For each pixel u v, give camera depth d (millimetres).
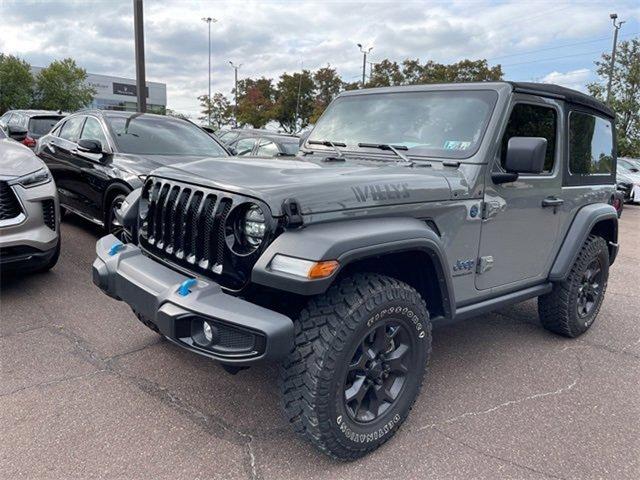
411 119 3316
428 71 33375
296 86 41250
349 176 2492
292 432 2672
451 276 2781
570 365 3680
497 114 3000
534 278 3586
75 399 2867
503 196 3092
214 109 47625
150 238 2871
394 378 2629
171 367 3279
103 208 5738
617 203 4410
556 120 3494
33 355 3355
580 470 2494
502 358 3746
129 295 2576
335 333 2221
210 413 2809
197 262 2473
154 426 2662
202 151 6391
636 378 3523
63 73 38094
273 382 3164
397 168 2855
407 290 2480
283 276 2080
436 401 3080
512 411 3010
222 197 2338
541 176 3385
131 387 3025
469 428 2811
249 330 2074
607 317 4828
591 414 3020
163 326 2291
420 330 2594
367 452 2520
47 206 4410
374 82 35000
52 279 4840
